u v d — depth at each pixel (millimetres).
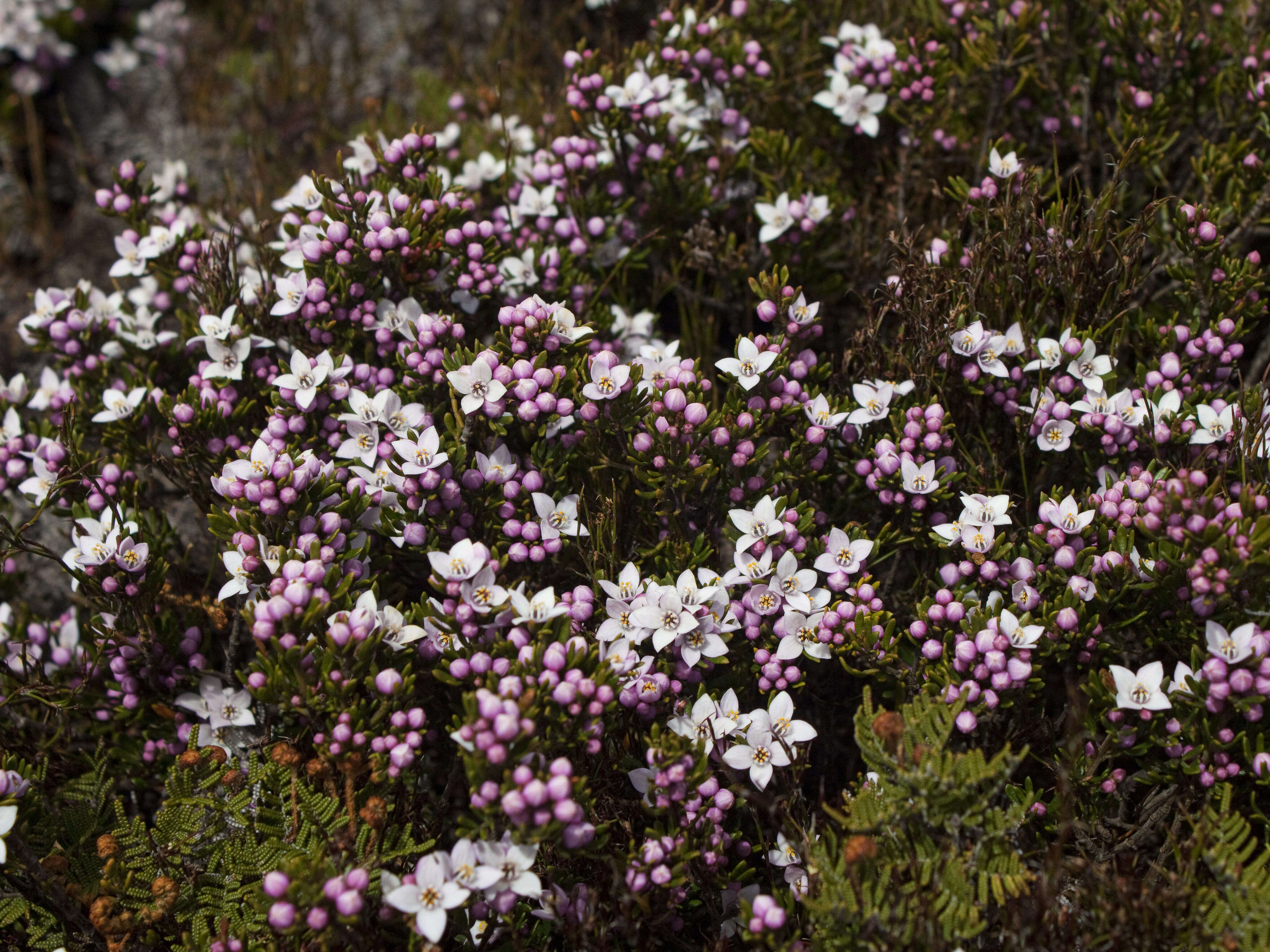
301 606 3311
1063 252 4168
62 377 5297
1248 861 3475
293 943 3207
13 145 7660
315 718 3475
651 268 5305
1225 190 4820
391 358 4430
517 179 5266
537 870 3447
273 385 4117
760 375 3865
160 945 3615
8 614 4605
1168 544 3412
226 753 3922
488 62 6934
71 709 4238
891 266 4926
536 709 3080
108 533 4008
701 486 3922
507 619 3449
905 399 4176
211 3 8328
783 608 3709
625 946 3473
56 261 7020
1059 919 3242
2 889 3561
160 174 6934
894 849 3211
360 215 4285
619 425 3818
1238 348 4133
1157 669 3348
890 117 5301
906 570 4270
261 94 7543
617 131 4930
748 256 5051
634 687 3471
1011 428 4258
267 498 3527
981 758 3111
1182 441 3869
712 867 3344
